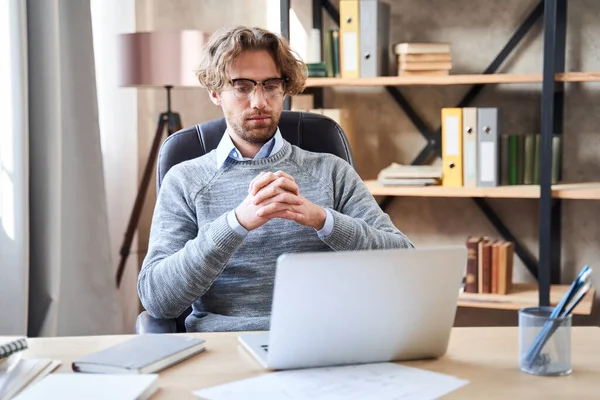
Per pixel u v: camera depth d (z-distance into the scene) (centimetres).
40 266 254
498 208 297
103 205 278
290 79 183
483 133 267
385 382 107
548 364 110
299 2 309
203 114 332
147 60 287
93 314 278
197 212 179
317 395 102
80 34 271
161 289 160
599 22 279
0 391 102
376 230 170
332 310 111
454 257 114
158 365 113
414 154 302
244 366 116
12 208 240
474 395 102
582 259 289
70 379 105
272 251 176
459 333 135
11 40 238
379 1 275
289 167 184
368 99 304
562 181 286
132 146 322
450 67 270
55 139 252
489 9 289
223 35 178
